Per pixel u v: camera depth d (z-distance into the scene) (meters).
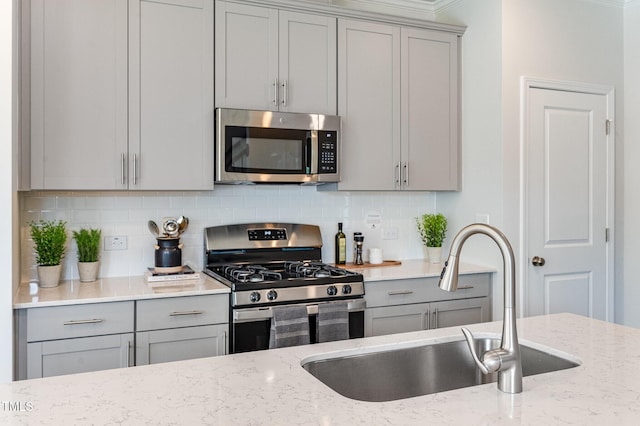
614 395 1.25
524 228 3.45
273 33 3.16
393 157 3.51
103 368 2.51
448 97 3.69
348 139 3.37
